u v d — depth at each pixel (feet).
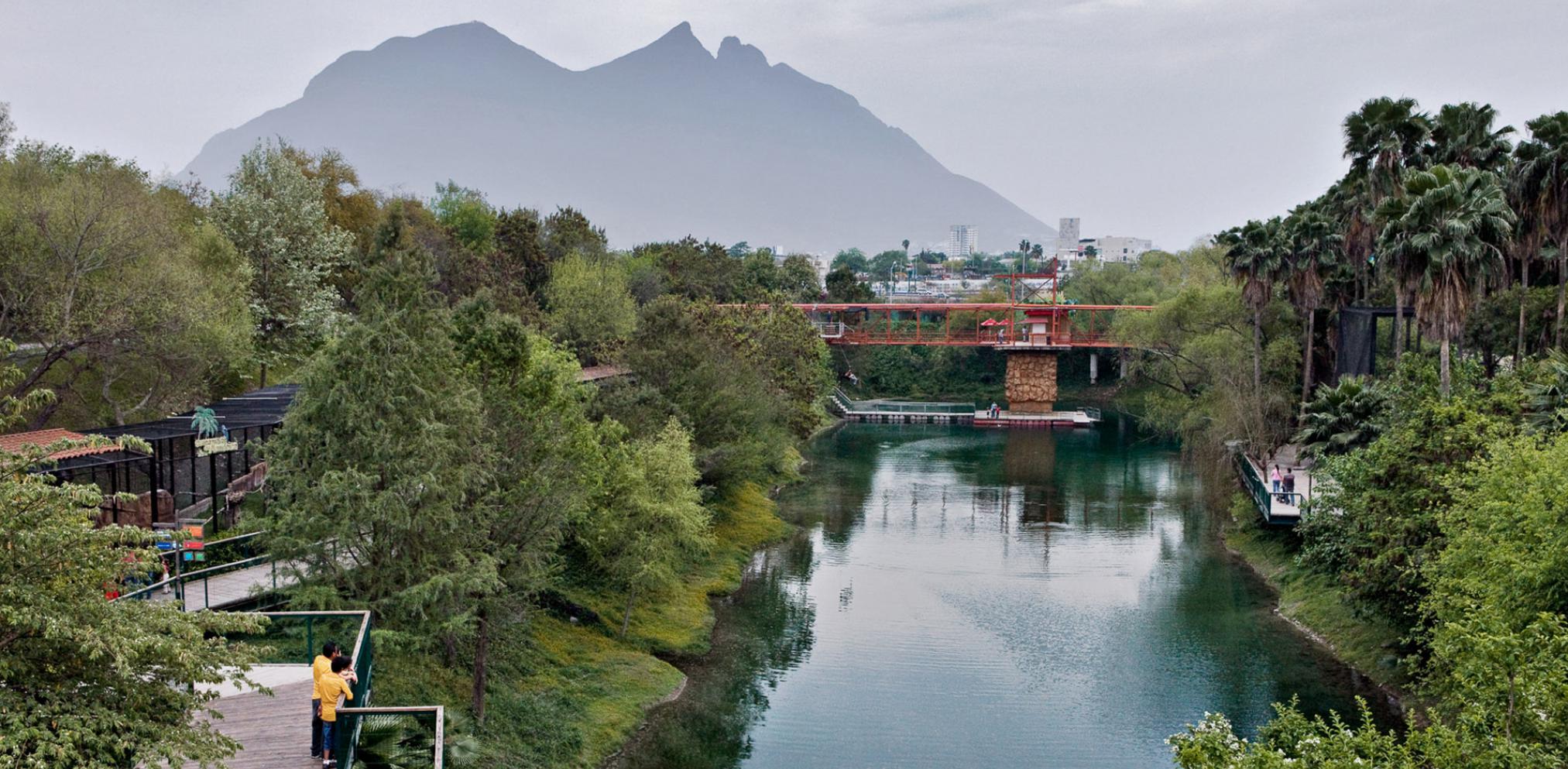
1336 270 246.88
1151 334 289.74
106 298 145.48
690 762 111.14
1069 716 123.65
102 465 115.65
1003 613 162.09
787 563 191.42
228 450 128.57
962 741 116.88
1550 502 82.12
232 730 69.10
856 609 163.63
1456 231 147.74
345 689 64.44
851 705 126.82
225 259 180.96
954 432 373.61
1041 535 213.05
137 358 156.35
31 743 47.29
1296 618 155.94
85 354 157.58
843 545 205.05
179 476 147.74
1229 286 279.90
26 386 145.69
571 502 114.62
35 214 144.97
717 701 127.24
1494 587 81.56
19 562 50.44
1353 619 145.28
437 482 92.02
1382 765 60.75
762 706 126.21
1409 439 121.90
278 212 207.51
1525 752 56.95
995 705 126.52
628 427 164.76
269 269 201.36
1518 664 61.05
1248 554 192.13
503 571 110.73
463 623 97.04
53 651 51.01
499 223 333.42
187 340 150.00
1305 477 211.61
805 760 112.06
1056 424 390.83
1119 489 261.44
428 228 272.51
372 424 93.40
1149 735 118.42
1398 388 164.45
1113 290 467.52
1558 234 173.58
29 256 146.51
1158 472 286.05
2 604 48.34
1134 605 165.27
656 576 142.61
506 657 120.26
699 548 161.99
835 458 312.29
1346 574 132.57
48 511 51.80
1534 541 81.97
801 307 393.50
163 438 126.31
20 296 147.33
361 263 100.27
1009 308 412.57
